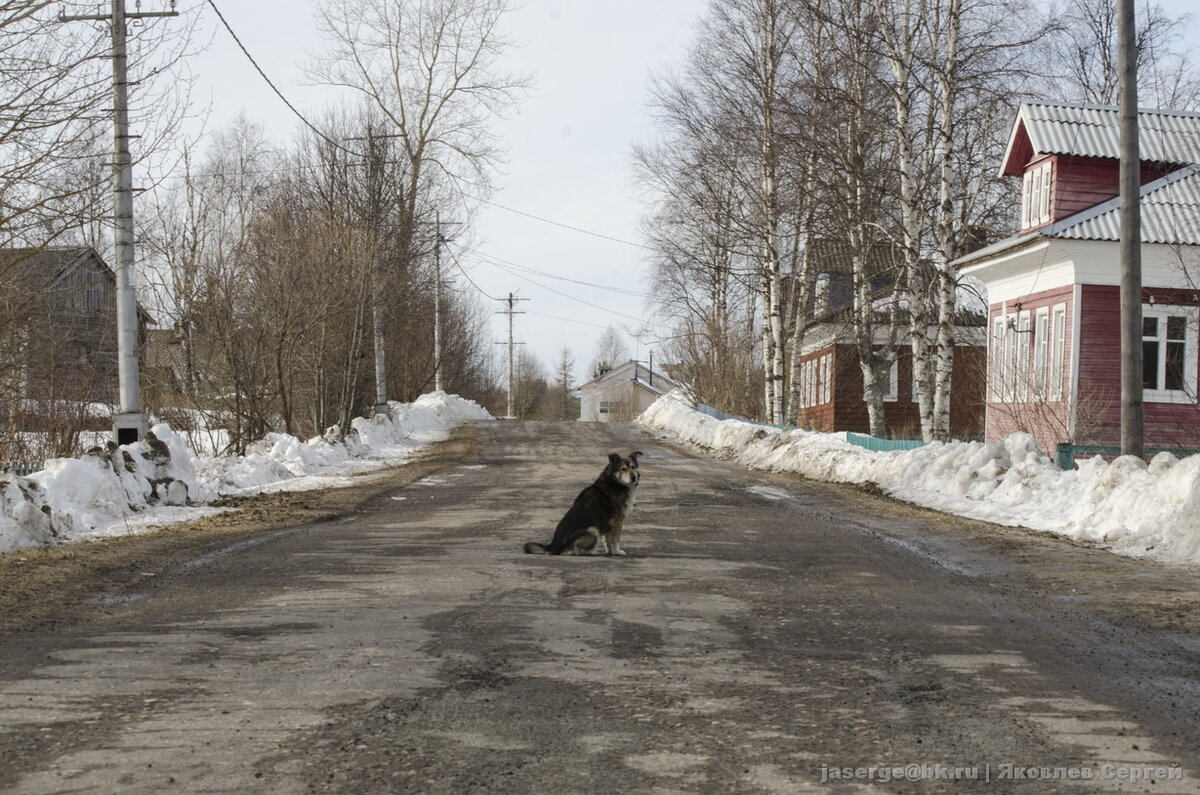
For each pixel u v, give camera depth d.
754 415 43.66
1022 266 26.06
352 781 4.43
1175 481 12.35
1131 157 14.53
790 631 7.50
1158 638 7.41
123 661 6.44
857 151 25.61
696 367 43.66
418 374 51.00
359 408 33.84
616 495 11.20
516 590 8.97
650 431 41.31
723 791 4.38
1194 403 23.58
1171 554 11.44
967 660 6.69
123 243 15.48
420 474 22.59
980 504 16.12
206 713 5.38
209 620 7.67
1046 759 4.81
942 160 23.48
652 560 10.82
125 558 10.45
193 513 14.41
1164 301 23.67
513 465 25.22
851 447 23.25
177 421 22.84
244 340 23.16
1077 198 25.17
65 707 5.47
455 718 5.34
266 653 6.66
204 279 22.47
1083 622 7.94
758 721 5.34
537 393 134.75
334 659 6.52
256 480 19.16
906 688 6.01
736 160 31.34
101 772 4.51
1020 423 23.00
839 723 5.33
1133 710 5.61
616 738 5.05
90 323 21.52
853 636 7.36
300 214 27.56
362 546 11.69
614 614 8.01
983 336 39.53
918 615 8.13
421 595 8.70
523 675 6.19
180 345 24.55
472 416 54.44
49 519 11.62
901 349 41.88
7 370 15.01
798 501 17.34
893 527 13.90
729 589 9.17
